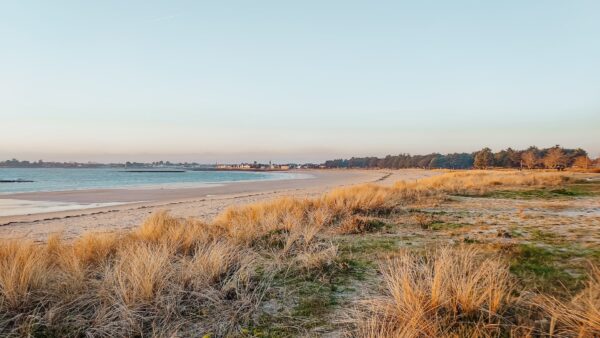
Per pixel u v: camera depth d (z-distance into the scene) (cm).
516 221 845
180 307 368
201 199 2661
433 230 740
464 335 279
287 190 3603
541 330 281
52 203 2472
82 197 2948
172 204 2222
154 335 315
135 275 406
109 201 2609
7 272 400
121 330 327
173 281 425
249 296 391
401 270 403
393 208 1054
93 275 467
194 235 668
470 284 325
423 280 388
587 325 276
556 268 435
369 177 8281
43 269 442
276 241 658
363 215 955
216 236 685
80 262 509
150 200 2664
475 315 313
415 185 2298
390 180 5647
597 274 383
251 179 8050
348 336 298
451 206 1185
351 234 718
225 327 327
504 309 318
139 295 377
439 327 288
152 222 817
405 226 792
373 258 523
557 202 1320
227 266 477
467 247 560
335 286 417
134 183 5906
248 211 1092
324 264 495
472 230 730
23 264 457
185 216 1489
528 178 2644
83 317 354
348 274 457
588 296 332
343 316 335
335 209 1025
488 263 434
